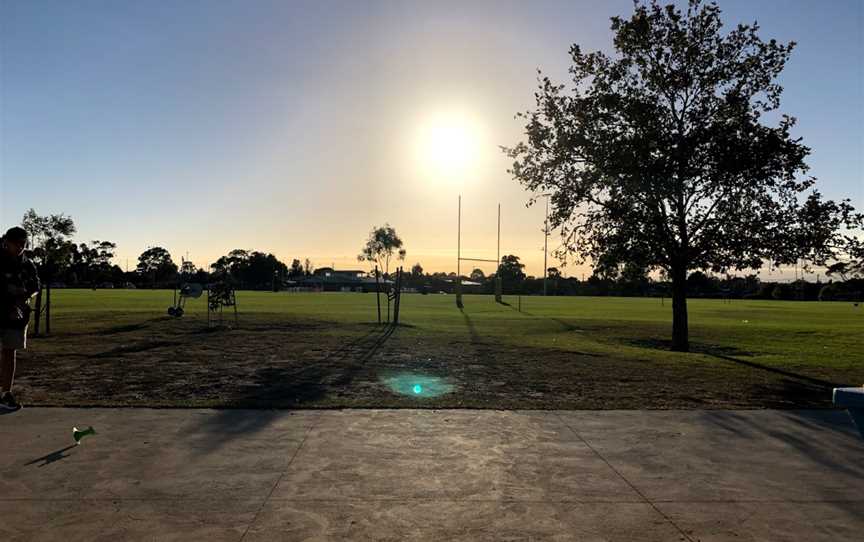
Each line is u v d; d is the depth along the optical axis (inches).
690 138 687.7
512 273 5359.3
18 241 292.4
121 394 336.8
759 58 720.3
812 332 1046.4
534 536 156.3
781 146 670.5
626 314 1717.5
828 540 156.4
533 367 481.4
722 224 708.0
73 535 153.7
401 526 161.0
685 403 330.0
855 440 253.1
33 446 229.8
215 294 940.6
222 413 286.7
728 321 1434.5
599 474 205.9
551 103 772.0
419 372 442.3
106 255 4891.7
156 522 161.9
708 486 195.5
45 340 657.6
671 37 730.2
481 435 253.9
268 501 177.3
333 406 304.2
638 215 721.0
